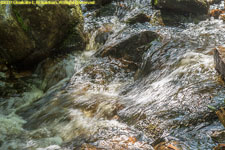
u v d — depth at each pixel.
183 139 2.83
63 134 3.70
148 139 3.05
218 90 3.53
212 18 7.68
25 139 3.73
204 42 5.56
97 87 4.95
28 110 4.73
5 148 3.53
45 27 5.74
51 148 3.35
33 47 5.68
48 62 6.04
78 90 4.93
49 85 5.70
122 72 5.39
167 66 4.75
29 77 5.81
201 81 3.87
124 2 8.96
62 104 4.52
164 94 3.88
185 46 5.34
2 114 4.69
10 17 5.21
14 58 5.68
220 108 3.09
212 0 8.77
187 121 3.10
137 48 5.66
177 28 6.94
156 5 8.02
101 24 7.72
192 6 7.61
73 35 6.54
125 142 3.03
